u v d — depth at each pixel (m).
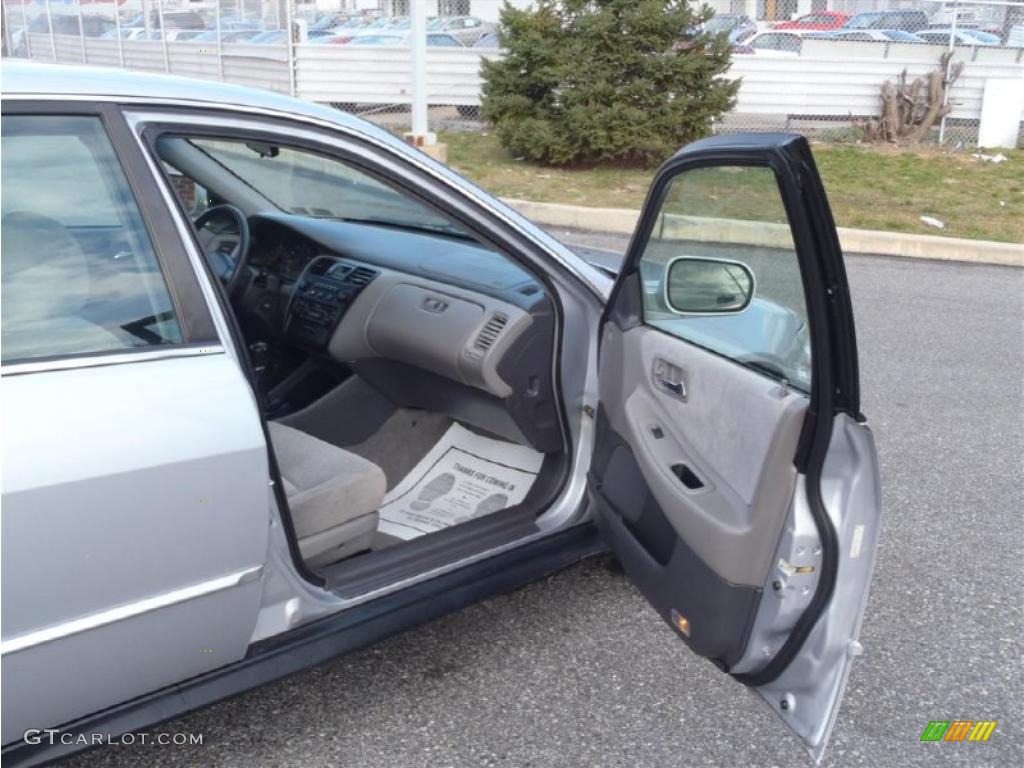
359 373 3.83
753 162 2.20
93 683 2.11
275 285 3.96
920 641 3.24
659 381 2.64
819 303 2.06
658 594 2.56
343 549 2.84
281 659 2.46
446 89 14.12
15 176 2.11
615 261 3.82
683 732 2.77
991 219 10.19
